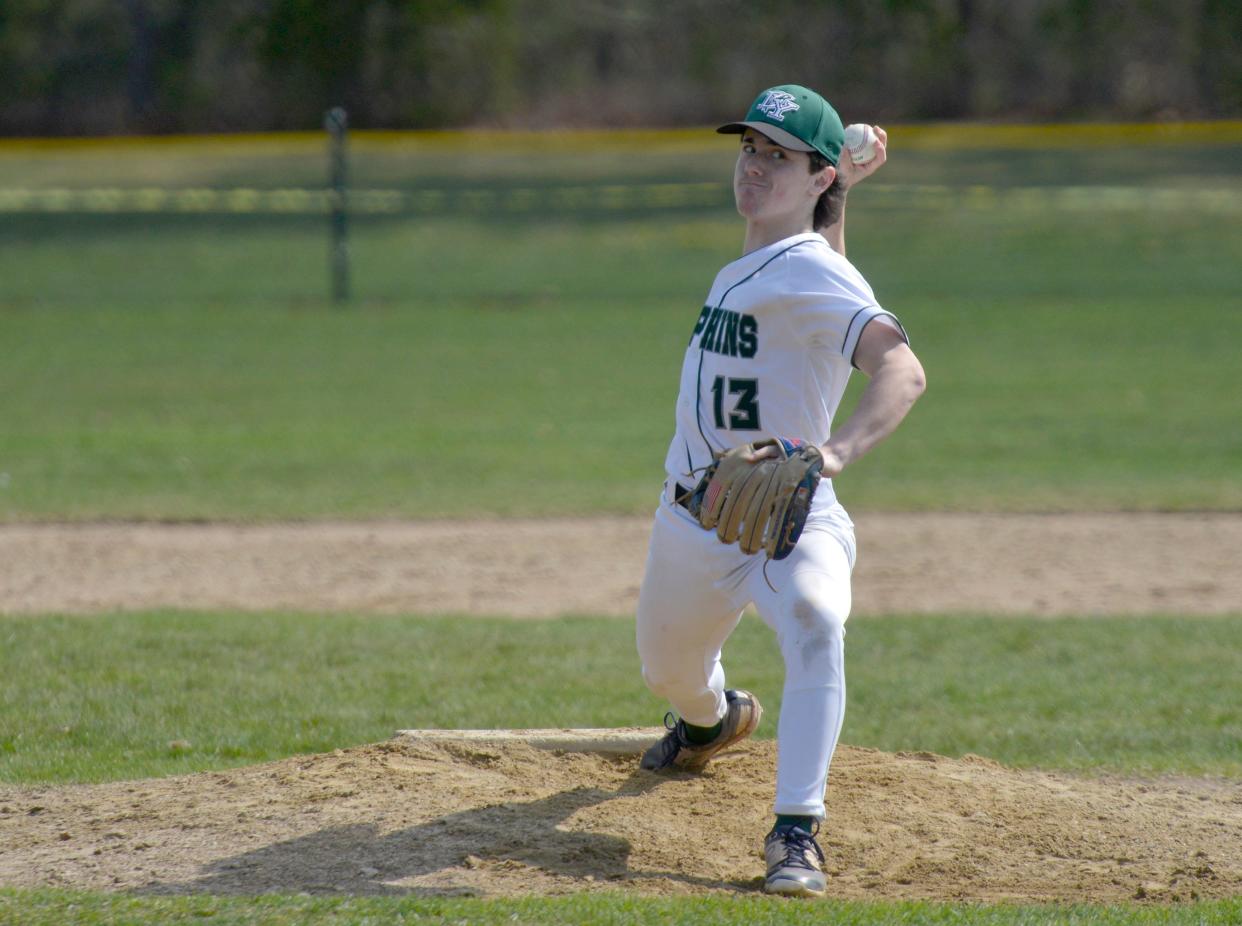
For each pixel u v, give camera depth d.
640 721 22.61
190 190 126.69
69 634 27.59
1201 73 155.38
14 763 20.02
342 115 86.62
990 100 158.25
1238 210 113.06
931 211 115.31
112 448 47.88
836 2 156.75
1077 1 155.75
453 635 28.42
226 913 13.41
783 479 14.23
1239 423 52.03
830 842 16.45
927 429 51.53
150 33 150.12
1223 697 24.64
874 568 35.25
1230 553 36.59
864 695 24.80
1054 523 39.56
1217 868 15.97
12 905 13.65
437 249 106.62
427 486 43.06
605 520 39.72
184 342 71.62
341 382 60.81
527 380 61.09
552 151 144.12
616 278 95.12
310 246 108.00
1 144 143.62
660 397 57.28
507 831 16.34
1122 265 96.19
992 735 22.28
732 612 16.47
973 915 13.85
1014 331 73.19
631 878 15.13
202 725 22.23
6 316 80.81
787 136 15.92
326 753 19.47
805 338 15.54
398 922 13.23
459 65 151.00
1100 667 26.70
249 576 34.09
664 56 155.62
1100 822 17.53
